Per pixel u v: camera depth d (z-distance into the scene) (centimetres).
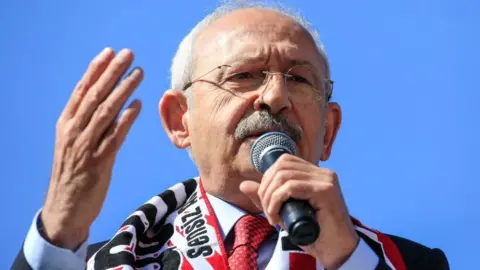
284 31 521
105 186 423
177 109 550
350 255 433
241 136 488
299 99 498
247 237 487
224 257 478
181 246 492
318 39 561
